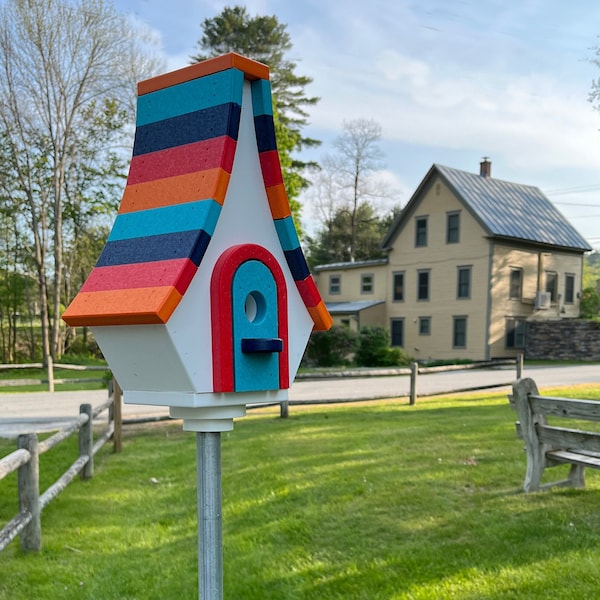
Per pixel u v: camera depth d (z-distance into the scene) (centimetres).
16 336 2623
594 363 2169
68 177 2306
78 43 2038
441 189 2420
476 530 354
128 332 180
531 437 427
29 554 371
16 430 786
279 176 205
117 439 667
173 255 174
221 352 178
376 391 1282
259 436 693
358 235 4316
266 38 2895
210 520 182
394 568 311
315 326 229
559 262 2545
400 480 461
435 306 2450
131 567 348
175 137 197
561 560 302
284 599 290
